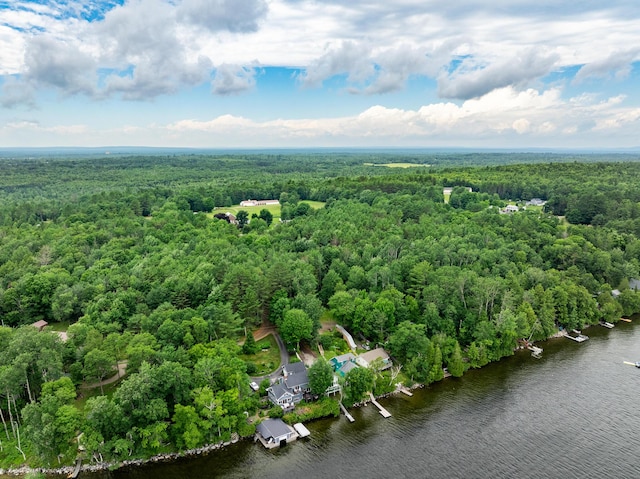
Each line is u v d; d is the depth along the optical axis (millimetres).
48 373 74625
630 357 104812
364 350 102312
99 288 109188
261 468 69125
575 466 70125
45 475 65750
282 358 97125
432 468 69688
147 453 69438
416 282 116562
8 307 106875
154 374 70375
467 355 103375
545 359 103875
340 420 81062
